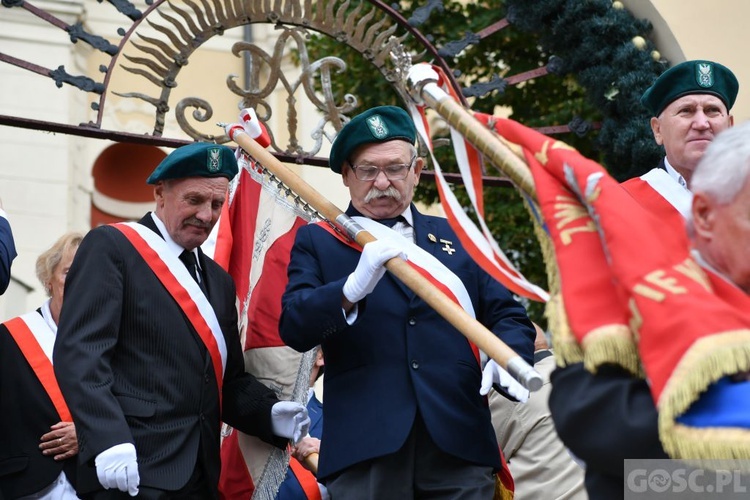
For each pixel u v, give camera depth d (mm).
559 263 5246
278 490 9438
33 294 21016
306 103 21922
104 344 8219
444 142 11570
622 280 4965
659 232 5184
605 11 12742
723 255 5051
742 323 4699
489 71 17438
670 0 13000
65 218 21562
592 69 12648
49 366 9578
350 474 8000
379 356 8102
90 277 8391
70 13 21641
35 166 21438
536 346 10930
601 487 5195
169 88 11203
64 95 21562
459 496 7840
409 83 6402
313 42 18203
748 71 13156
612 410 4930
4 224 9258
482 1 17562
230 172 8891
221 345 8711
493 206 16891
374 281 7641
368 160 8461
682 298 4789
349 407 8039
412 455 7949
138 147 22672
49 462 9266
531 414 9859
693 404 4656
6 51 21281
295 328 7902
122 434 7902
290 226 9820
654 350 4758
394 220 8570
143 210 23109
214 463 8562
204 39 11281
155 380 8352
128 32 11227
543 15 12680
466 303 8234
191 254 8906
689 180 8930
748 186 4973
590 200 5246
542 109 17203
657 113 9188
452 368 8086
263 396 9055
